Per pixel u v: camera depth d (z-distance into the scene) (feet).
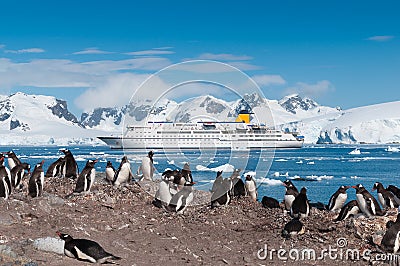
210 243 37.60
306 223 40.42
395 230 34.09
